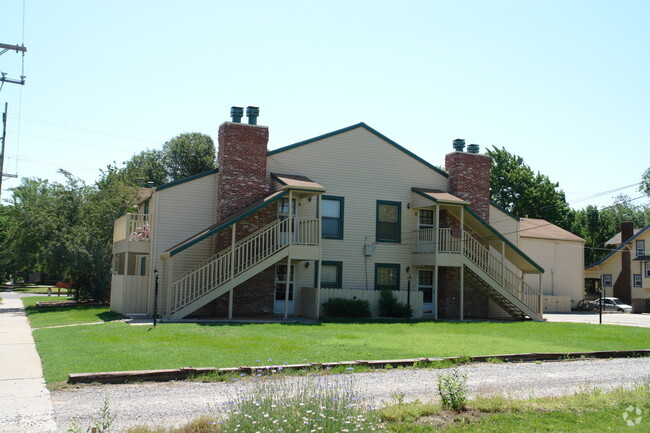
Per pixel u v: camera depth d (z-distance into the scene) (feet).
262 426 20.33
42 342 47.70
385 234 86.12
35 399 27.96
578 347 52.01
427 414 25.94
